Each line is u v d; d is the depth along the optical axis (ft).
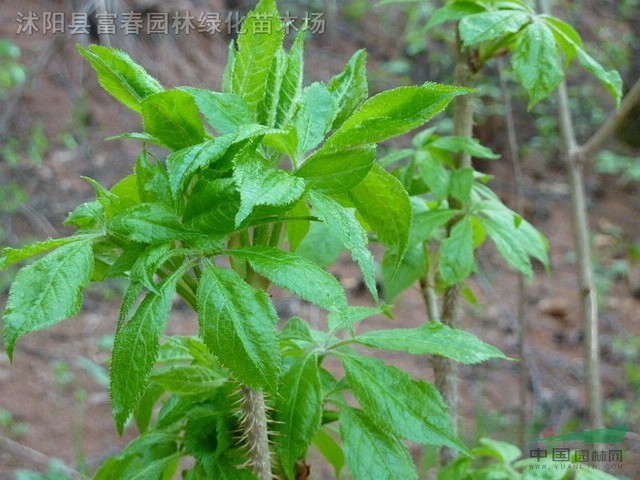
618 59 10.62
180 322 6.35
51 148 7.65
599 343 6.78
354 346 6.05
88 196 7.31
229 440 2.05
